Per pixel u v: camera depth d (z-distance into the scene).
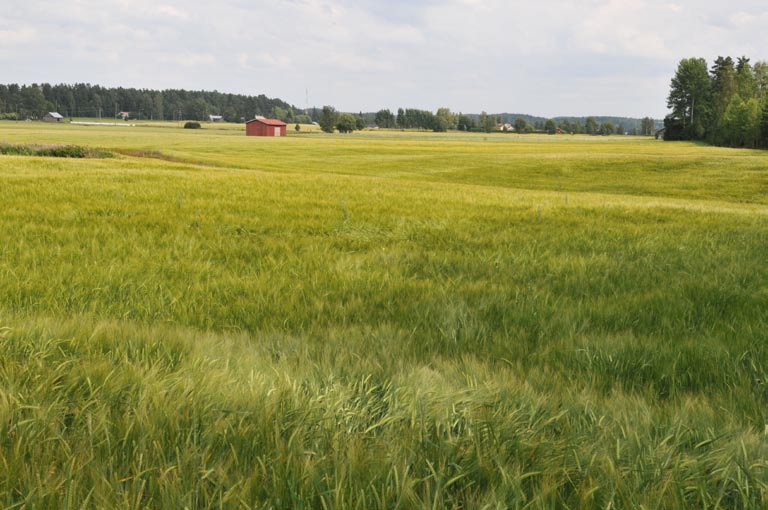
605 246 9.37
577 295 6.09
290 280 6.52
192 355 3.56
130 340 3.72
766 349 4.09
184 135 152.50
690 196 51.72
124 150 80.00
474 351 4.20
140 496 1.90
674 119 170.00
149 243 8.68
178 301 5.56
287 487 2.03
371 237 10.16
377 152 97.94
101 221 10.54
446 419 2.65
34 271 6.48
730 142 136.38
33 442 2.21
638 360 3.94
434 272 7.20
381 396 3.12
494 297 5.65
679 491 2.13
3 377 2.88
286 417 2.60
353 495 2.01
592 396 3.19
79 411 2.54
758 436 2.69
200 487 2.03
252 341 4.36
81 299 5.54
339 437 2.44
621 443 2.50
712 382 3.66
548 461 2.33
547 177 64.81
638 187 56.94
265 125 198.38
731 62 160.50
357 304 5.44
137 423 2.41
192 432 2.38
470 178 64.56
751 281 6.72
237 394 2.82
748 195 51.31
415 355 3.92
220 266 7.34
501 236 10.23
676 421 2.77
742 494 2.11
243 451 2.30
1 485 1.96
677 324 4.91
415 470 2.22
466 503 2.06
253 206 13.46
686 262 7.88
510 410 2.86
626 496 2.08
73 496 1.90
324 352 3.92
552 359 4.03
